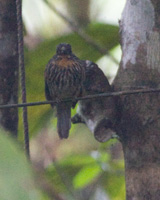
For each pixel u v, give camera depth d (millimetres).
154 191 6785
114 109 7316
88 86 7734
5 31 8641
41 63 10570
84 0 12359
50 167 10609
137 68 7332
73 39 10648
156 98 7062
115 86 7570
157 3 7418
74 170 10625
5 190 1420
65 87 8844
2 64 8648
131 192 7008
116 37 10836
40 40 12016
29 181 1445
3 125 8656
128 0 7703
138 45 7398
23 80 7039
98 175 10547
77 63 8500
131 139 7113
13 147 1473
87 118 7520
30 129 11094
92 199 12047
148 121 7016
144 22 7438
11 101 8789
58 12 10672
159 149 6902
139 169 6945
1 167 1438
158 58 7312
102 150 10305
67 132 8875
